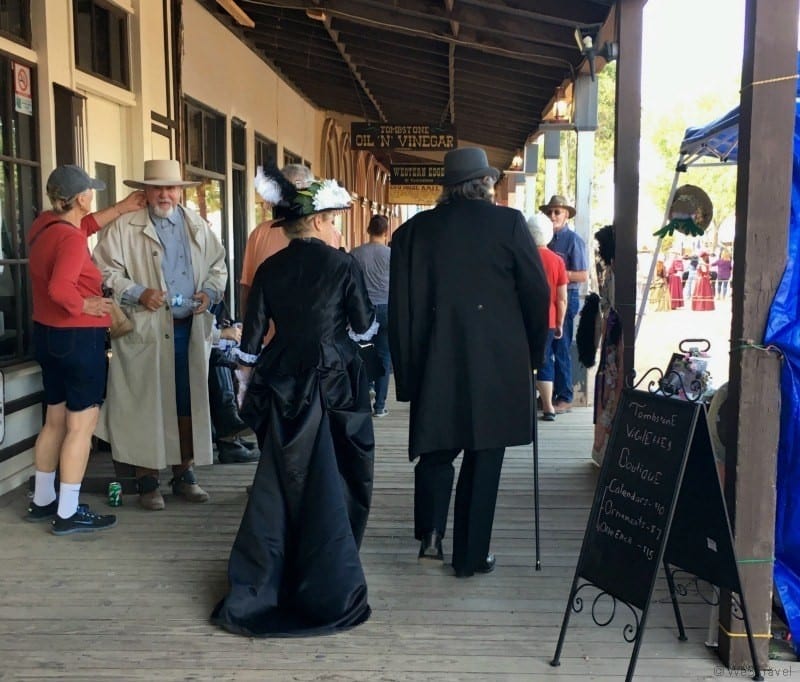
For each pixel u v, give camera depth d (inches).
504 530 169.2
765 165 109.6
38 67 192.9
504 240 138.2
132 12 242.1
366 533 167.0
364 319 140.1
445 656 117.7
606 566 115.1
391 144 457.1
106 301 160.1
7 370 182.7
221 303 212.1
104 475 199.3
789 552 123.9
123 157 246.7
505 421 139.7
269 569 129.1
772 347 111.1
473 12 271.0
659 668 115.5
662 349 533.0
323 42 374.3
